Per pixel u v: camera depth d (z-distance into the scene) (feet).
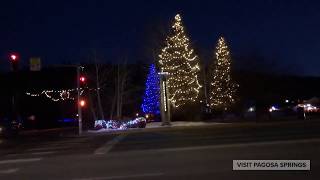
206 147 69.00
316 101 289.12
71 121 279.90
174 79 195.83
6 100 303.48
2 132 174.09
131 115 267.80
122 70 231.71
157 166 51.83
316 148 60.44
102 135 137.08
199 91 209.46
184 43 196.03
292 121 150.41
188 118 211.41
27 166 59.62
